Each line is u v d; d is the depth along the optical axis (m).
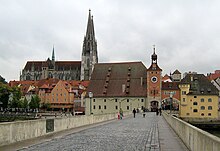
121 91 168.62
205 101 142.50
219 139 10.99
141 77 170.62
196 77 149.25
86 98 171.12
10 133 21.30
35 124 25.94
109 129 37.69
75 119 40.31
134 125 46.56
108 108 168.38
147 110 151.75
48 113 145.25
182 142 23.59
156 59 164.75
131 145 21.42
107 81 173.62
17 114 132.00
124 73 174.50
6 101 159.50
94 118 52.16
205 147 12.77
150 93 163.25
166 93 167.38
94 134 30.41
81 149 18.92
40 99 187.25
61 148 19.38
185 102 145.00
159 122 56.06
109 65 180.00
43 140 24.14
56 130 32.19
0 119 124.31
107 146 20.61
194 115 142.75
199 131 14.77
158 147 20.44
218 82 173.25
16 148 19.23
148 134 30.77
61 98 193.38
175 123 34.19
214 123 136.50
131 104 165.62
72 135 29.22
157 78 163.00
